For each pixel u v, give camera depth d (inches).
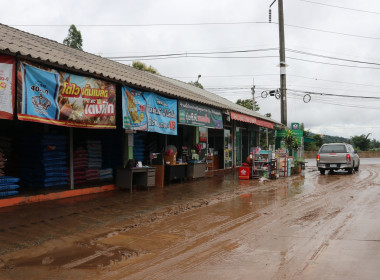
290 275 160.2
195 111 499.5
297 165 741.9
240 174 574.9
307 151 1898.4
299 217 289.1
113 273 166.6
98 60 485.1
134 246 209.8
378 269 165.8
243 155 840.9
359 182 549.0
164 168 475.8
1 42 262.8
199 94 676.7
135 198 370.6
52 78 280.5
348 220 275.1
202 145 606.5
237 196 399.5
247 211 314.0
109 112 341.4
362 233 234.4
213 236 231.9
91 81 319.6
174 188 452.1
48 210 297.7
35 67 266.2
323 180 583.8
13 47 258.7
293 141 790.5
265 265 174.7
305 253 192.9
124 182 405.1
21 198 315.0
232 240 222.2
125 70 498.9
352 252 193.0
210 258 187.5
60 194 351.3
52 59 281.7
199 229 250.5
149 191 419.8
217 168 709.9
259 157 586.6
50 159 369.7
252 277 158.9
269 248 203.9
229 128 761.0
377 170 817.5
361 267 168.9
